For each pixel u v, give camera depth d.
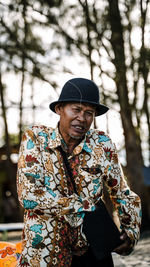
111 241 1.99
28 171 2.03
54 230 1.98
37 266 1.96
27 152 2.07
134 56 11.34
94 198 2.07
